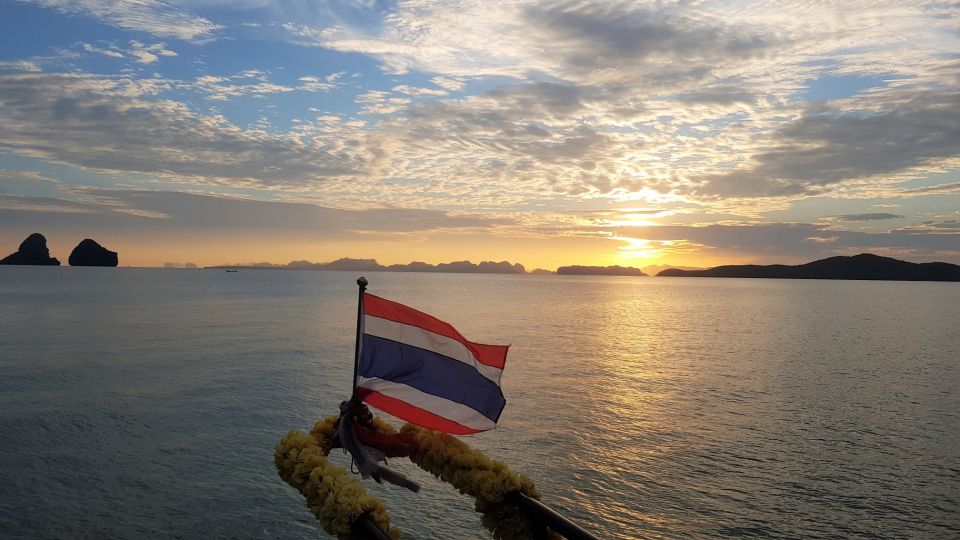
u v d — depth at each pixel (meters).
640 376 49.41
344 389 41.62
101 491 23.55
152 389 40.97
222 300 143.12
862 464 27.81
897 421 35.47
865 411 37.88
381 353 6.40
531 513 5.58
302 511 22.11
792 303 177.50
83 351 57.69
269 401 37.97
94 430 31.27
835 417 36.22
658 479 25.69
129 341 65.88
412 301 162.88
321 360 53.56
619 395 41.56
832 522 21.92
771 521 21.95
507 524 5.68
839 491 24.62
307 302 139.25
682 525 21.61
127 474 25.28
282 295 171.62
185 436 30.48
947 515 22.50
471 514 22.00
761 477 26.06
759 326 98.62
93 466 26.11
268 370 48.53
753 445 30.44
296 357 55.25
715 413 36.88
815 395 42.59
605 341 74.56
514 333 83.31
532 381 46.56
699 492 24.41
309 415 34.81
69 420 32.94
